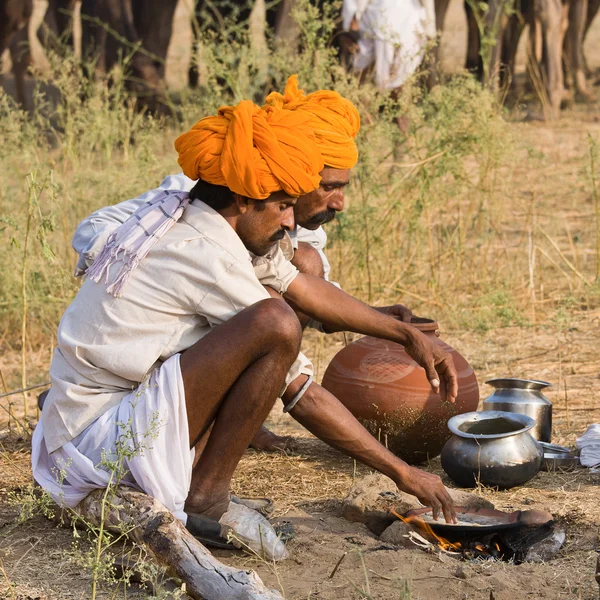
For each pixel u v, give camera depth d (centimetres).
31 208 880
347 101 693
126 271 590
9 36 2095
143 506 560
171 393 570
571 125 2336
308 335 1199
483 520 639
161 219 603
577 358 1069
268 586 572
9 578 579
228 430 589
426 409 765
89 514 592
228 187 594
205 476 597
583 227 1582
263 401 585
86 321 596
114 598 539
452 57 3067
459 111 1258
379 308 781
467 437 724
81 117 1440
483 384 1002
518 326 1192
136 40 2358
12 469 784
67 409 597
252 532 601
